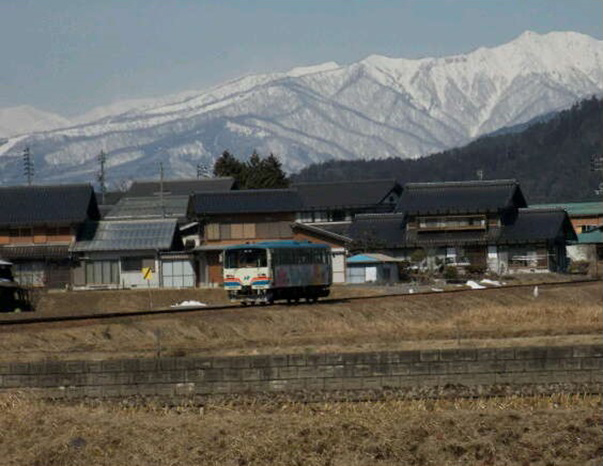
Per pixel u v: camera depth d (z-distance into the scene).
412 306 106.31
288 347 72.00
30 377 54.25
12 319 92.25
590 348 55.41
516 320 93.06
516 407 49.56
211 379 54.31
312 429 44.00
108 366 54.28
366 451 42.28
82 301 123.56
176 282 154.75
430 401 51.41
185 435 43.91
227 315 91.06
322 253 119.38
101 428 45.06
